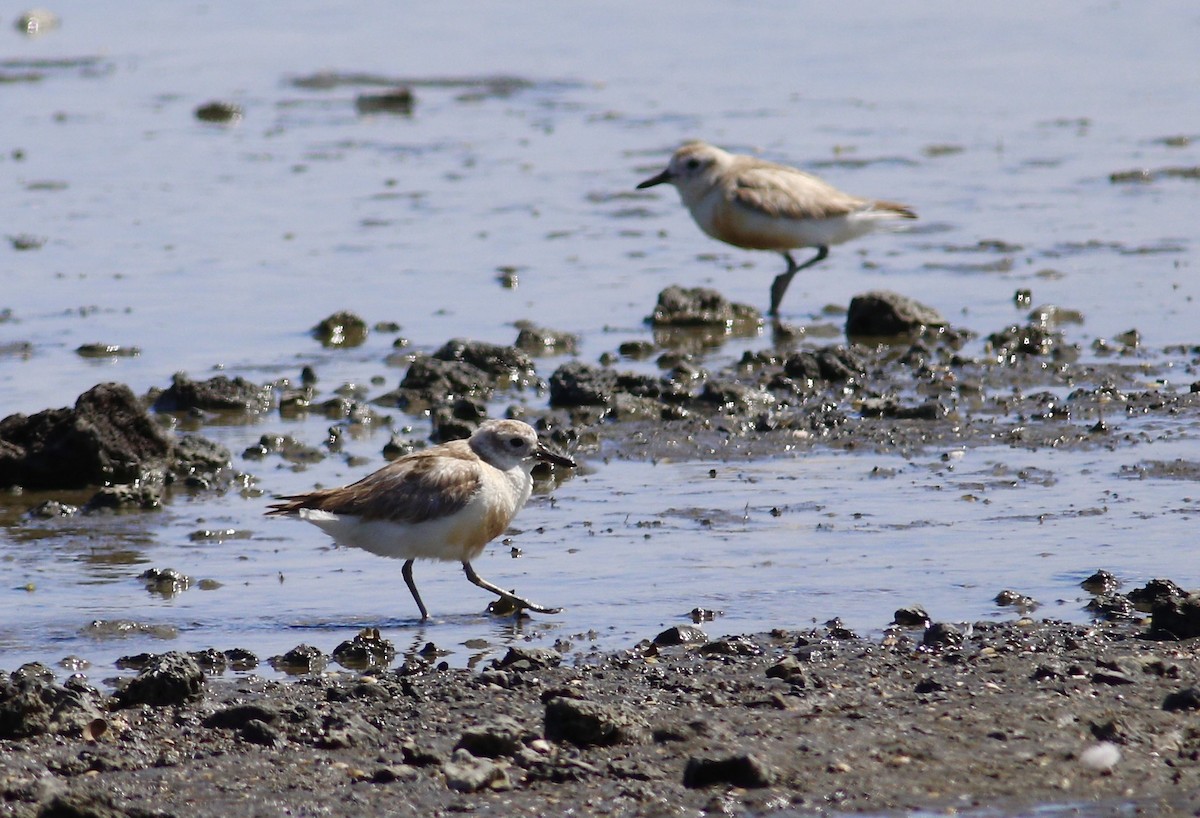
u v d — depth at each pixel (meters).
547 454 11.58
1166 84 36.88
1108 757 7.76
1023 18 47.62
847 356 17.33
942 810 7.32
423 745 8.32
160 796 7.75
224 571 11.98
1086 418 15.46
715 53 43.75
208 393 16.69
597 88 39.06
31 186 28.55
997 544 11.83
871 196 26.73
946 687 8.88
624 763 7.95
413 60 43.31
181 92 39.16
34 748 8.43
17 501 14.02
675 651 9.80
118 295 21.44
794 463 14.39
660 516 12.89
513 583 11.45
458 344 17.89
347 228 25.45
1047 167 28.78
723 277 22.70
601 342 19.30
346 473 14.58
